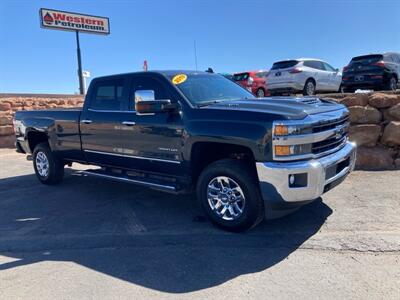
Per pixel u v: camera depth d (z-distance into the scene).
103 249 4.23
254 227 4.57
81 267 3.83
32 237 4.68
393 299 3.03
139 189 6.65
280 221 4.70
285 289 3.24
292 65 14.98
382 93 7.64
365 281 3.30
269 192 3.99
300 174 3.94
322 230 4.38
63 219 5.28
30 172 8.66
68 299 3.24
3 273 3.78
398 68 14.48
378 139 7.24
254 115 4.09
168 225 4.84
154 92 5.12
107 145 5.77
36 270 3.81
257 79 19.05
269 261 3.75
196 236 4.43
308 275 3.45
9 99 14.37
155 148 5.04
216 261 3.80
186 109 4.69
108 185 7.04
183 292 3.27
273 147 3.93
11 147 12.59
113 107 5.68
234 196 4.37
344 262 3.64
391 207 4.96
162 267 3.74
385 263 3.59
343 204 5.16
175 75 5.18
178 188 4.88
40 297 3.29
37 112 7.17
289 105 4.38
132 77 5.43
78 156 6.45
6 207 5.96
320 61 15.87
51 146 6.90
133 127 5.27
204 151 4.69
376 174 6.57
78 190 6.77
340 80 16.56
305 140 3.97
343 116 4.71
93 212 5.52
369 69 13.80
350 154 4.74
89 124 6.00
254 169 4.27
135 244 4.32
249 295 3.17
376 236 4.13
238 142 4.12
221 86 5.48
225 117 4.29
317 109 4.36
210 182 4.53
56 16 26.09
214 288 3.31
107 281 3.52
